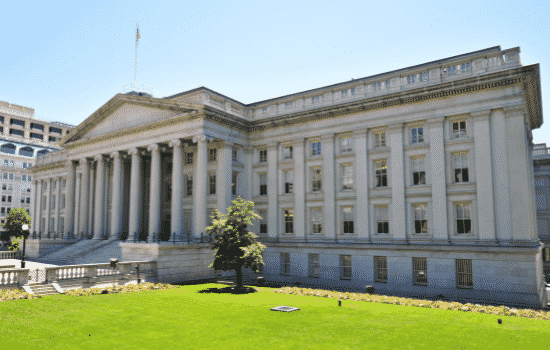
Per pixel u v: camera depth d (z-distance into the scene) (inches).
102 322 756.0
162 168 1943.9
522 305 1076.5
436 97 1280.8
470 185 1218.0
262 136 1683.1
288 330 711.1
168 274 1365.7
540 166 2187.5
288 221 1593.3
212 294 1114.7
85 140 1961.1
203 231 1502.2
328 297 1098.7
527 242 1103.0
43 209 2778.1
